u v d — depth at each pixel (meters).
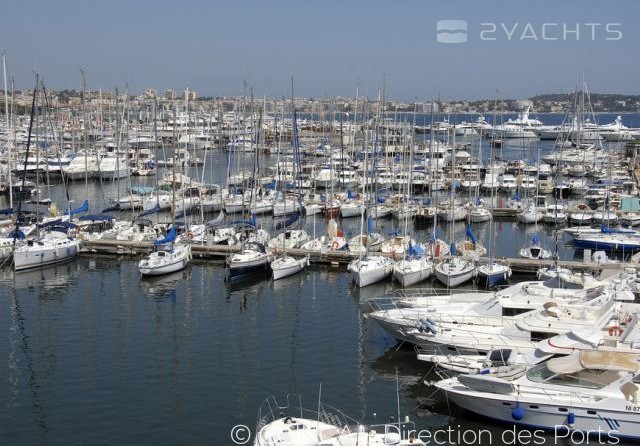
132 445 28.23
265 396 32.94
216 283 54.72
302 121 178.75
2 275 56.78
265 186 94.12
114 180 111.50
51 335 41.97
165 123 156.12
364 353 38.62
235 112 123.75
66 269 58.91
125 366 36.78
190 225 70.50
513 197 95.44
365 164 76.06
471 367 32.31
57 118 143.25
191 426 29.86
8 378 35.19
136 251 63.59
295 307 48.16
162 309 47.62
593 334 31.69
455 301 40.94
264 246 60.25
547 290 38.25
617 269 46.00
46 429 29.72
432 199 89.44
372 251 62.59
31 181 109.31
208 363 37.22
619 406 27.55
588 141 174.75
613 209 84.94
